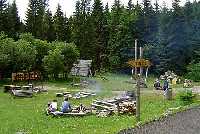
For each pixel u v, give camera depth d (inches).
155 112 1205.7
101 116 1179.3
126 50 3966.5
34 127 999.6
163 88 1979.6
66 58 2775.6
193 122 1002.1
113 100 1482.5
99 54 3946.9
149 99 1604.3
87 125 1011.9
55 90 2016.5
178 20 3875.5
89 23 3912.4
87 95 1761.8
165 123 982.4
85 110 1257.4
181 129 918.4
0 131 949.2
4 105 1435.8
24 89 1878.7
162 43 3720.5
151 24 4109.3
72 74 3075.8
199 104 1386.6
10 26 3666.3
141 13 4180.6
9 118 1141.1
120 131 883.4
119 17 4237.2
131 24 4097.0
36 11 4195.4
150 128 920.9
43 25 4079.7
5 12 3735.2
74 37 3895.2
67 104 1217.4
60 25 4121.6
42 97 1708.9
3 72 2529.5
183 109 1226.0
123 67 3863.2
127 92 1715.1
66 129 961.5
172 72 3447.3
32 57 2588.6
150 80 2992.1
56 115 1176.2
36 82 2477.9
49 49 2822.3
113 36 4057.6
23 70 2600.9
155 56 3708.2
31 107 1382.9
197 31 3848.4
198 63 3489.2
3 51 2477.9
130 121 1041.5
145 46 3769.7
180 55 3727.9
